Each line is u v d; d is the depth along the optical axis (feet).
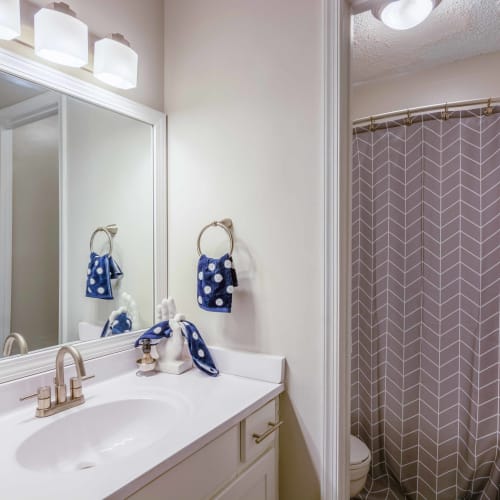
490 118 5.95
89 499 2.18
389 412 6.59
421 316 6.36
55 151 3.99
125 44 4.16
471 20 5.69
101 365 4.24
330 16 3.87
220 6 4.67
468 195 6.06
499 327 5.84
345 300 3.91
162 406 3.68
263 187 4.33
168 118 5.12
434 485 6.17
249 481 3.55
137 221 4.83
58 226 4.03
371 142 6.76
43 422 3.20
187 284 4.96
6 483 2.34
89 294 4.30
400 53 6.64
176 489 2.73
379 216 6.70
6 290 3.58
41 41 3.48
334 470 3.84
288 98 4.17
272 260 4.25
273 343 4.24
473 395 5.95
